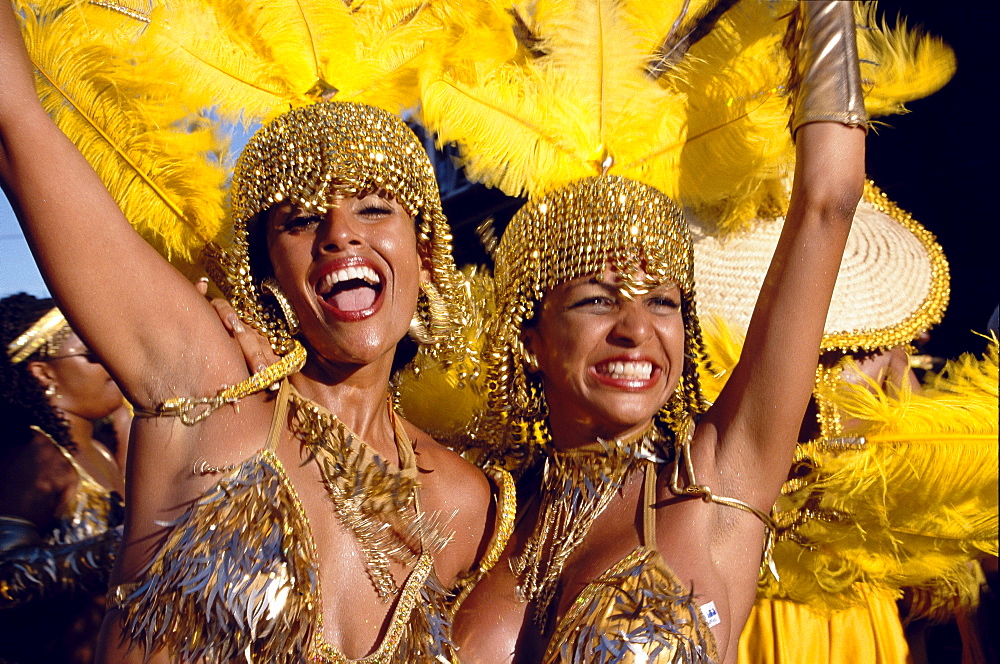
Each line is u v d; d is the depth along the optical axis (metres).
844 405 2.08
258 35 1.75
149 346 1.38
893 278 2.28
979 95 3.77
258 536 1.33
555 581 1.58
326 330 1.49
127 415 2.36
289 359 1.49
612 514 1.61
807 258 1.46
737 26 1.82
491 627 1.59
